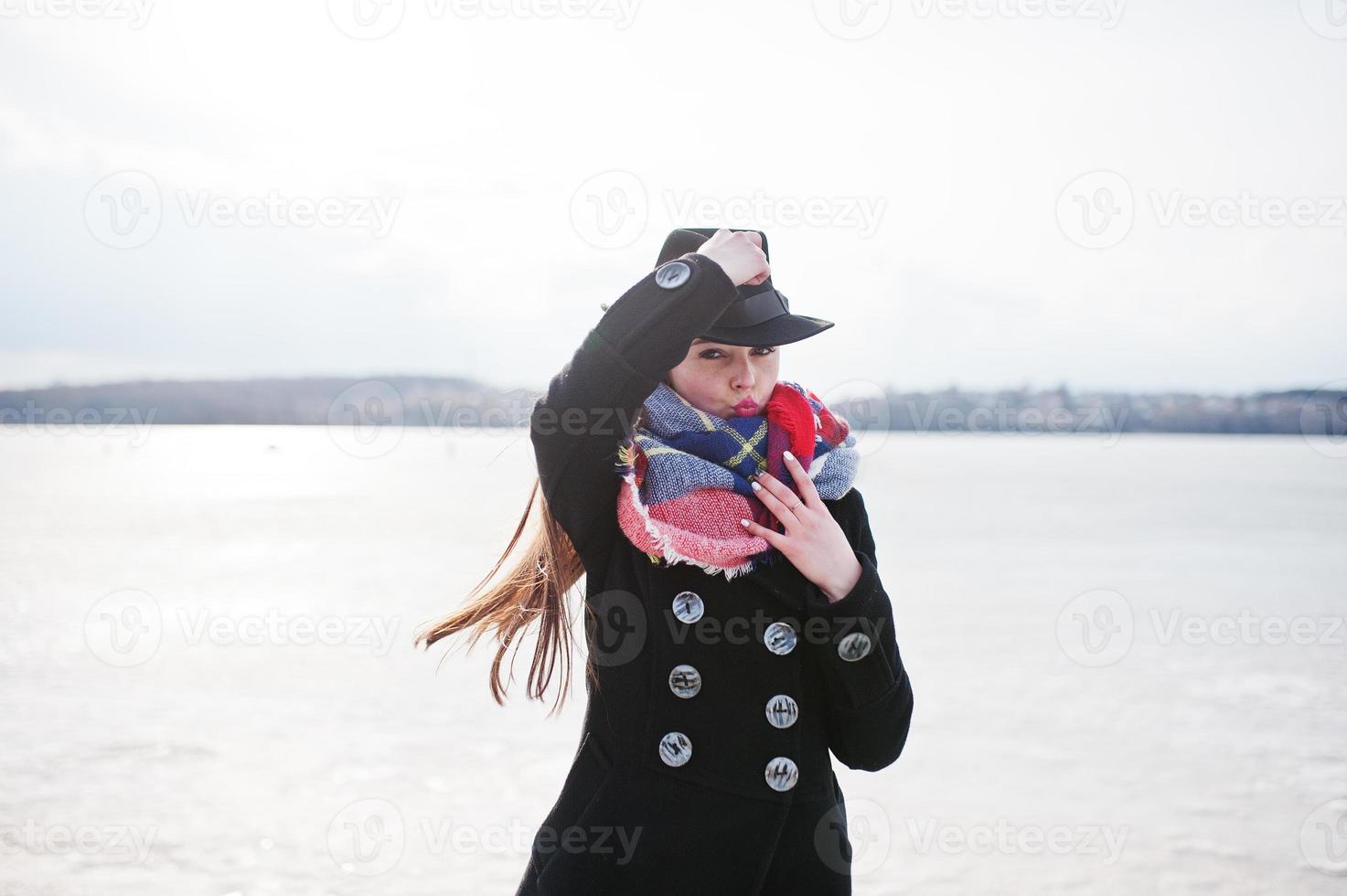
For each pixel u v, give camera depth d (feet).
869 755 6.94
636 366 6.26
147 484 166.50
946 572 54.75
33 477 183.52
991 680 28.86
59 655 30.81
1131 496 138.51
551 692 26.40
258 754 20.71
